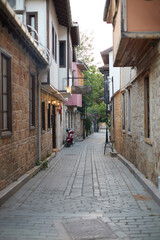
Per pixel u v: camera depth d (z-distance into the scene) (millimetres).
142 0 6379
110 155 15844
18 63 7781
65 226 4559
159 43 6277
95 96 35688
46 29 11156
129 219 4910
